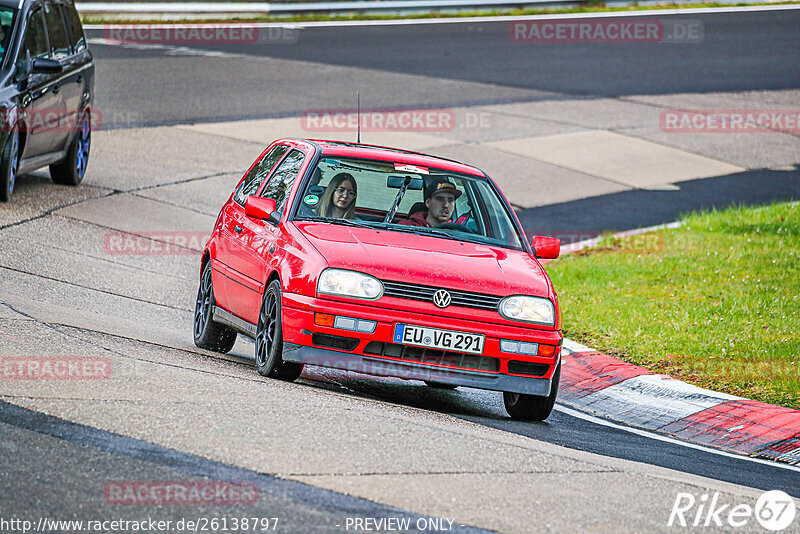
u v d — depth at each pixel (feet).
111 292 131.34
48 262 138.41
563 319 138.41
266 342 95.96
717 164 260.21
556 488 69.36
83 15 380.99
